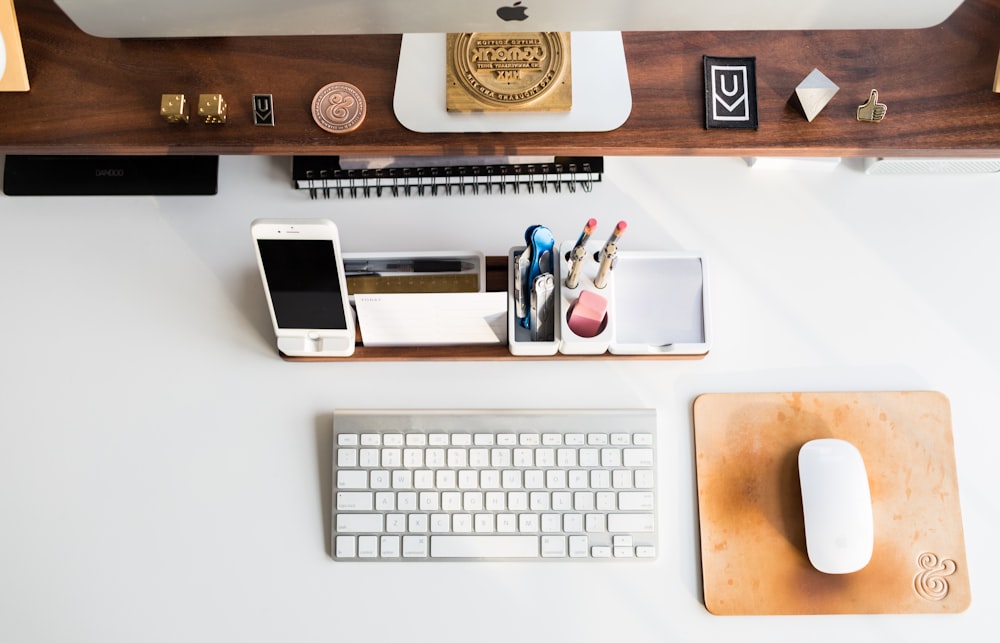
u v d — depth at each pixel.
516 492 1.31
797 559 1.29
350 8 0.88
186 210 1.42
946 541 1.30
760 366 1.37
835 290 1.40
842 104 1.01
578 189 1.43
